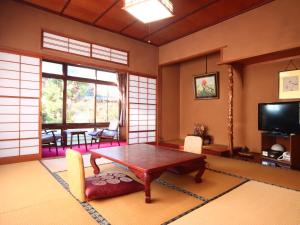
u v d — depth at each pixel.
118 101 7.00
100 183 2.25
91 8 3.94
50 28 4.05
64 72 5.88
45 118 5.66
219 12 4.02
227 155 4.36
